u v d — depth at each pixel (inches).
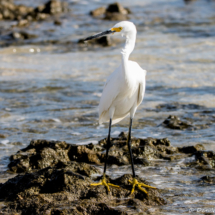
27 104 617.9
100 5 1867.6
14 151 433.4
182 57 932.0
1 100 635.5
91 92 685.3
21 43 1149.1
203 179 352.5
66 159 390.3
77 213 271.4
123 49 328.2
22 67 871.1
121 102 346.0
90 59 945.5
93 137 479.5
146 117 555.8
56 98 651.5
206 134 480.4
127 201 301.4
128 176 333.1
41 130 503.8
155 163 392.2
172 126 506.6
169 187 337.1
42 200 287.7
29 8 1710.1
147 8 1755.7
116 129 510.0
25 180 321.1
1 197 315.0
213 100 626.2
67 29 1348.4
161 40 1135.0
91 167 358.6
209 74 786.8
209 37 1163.9
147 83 735.1
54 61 933.2
